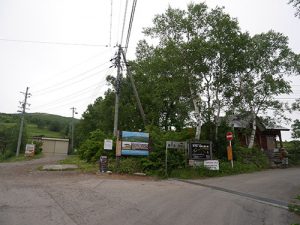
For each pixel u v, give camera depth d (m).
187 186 14.43
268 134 36.97
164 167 19.61
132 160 20.59
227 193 12.27
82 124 53.78
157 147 20.91
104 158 19.42
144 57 33.84
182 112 29.12
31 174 17.83
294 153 31.44
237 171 21.52
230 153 21.59
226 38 23.02
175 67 23.14
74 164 25.16
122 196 10.92
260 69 27.33
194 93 23.33
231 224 7.54
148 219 7.76
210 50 22.00
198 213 8.59
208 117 23.55
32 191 11.39
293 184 14.94
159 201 10.19
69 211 8.30
